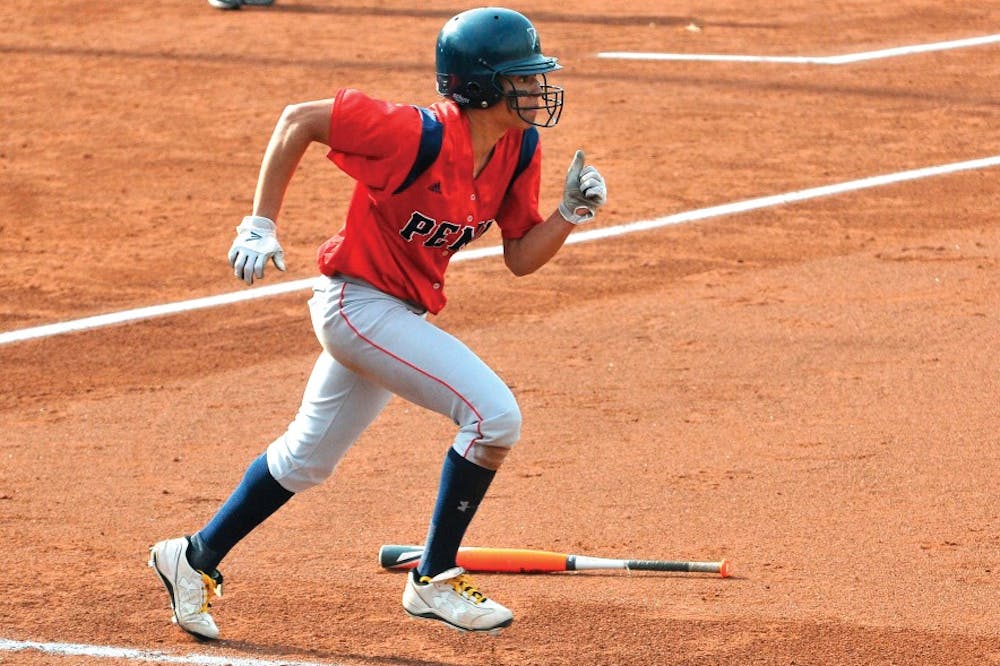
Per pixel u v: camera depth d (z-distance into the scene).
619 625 18.70
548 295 35.00
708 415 27.02
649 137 51.72
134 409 27.59
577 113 55.34
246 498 17.80
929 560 20.78
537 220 18.39
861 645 18.05
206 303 34.59
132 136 52.47
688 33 72.88
